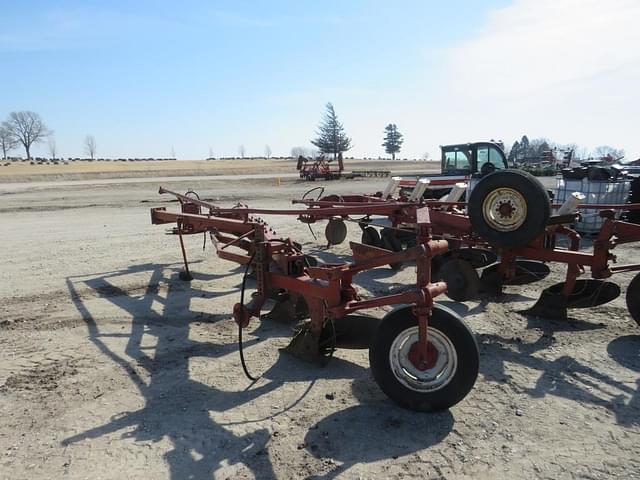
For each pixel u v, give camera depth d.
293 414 3.78
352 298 4.26
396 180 9.26
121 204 20.98
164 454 3.29
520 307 6.39
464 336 3.55
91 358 4.86
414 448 3.33
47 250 10.36
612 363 4.64
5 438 3.49
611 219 5.48
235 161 110.69
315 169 40.75
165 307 6.46
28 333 5.53
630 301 5.50
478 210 5.49
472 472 3.08
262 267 4.61
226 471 3.11
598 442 3.38
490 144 13.73
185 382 4.34
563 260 5.82
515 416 3.72
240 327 4.34
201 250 10.22
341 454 3.27
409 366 3.79
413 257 3.67
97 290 7.24
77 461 3.22
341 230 10.30
